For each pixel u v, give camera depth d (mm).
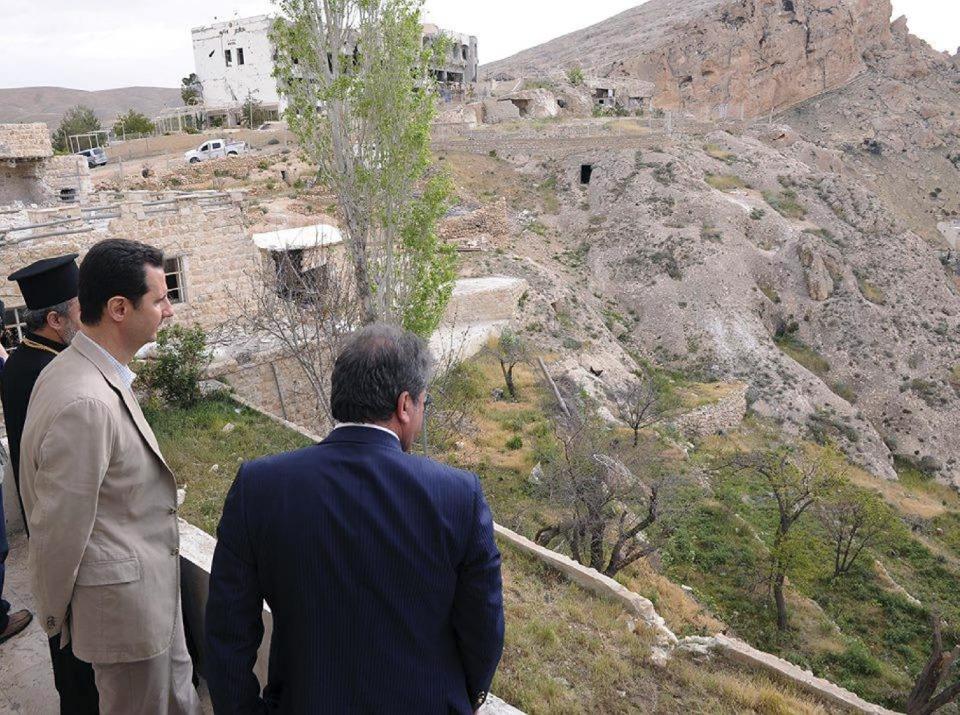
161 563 3236
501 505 18453
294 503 2186
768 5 151750
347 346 2453
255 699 2285
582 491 16484
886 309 61594
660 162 66500
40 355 3859
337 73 17141
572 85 103125
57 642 3586
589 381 35094
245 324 18578
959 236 108688
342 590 2143
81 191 32531
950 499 49062
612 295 56594
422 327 18281
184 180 47062
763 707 8211
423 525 2199
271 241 20734
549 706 6672
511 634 7977
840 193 72125
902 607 24156
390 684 2154
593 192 64875
